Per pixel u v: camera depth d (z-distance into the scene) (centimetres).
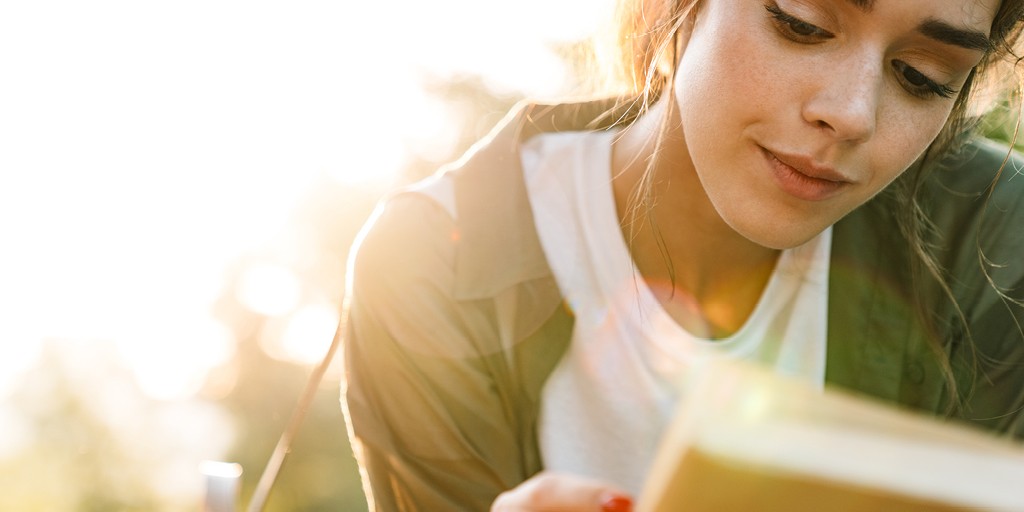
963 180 98
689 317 95
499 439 96
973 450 51
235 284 1171
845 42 75
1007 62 89
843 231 96
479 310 95
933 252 96
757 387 52
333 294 1099
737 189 79
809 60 75
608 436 95
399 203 99
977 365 96
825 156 76
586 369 95
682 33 86
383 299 95
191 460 1157
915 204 95
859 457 51
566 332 95
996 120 104
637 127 95
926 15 73
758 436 51
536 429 96
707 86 79
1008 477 51
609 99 101
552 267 95
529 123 101
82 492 1152
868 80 75
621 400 94
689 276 94
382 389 96
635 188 93
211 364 1188
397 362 95
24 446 1175
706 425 52
